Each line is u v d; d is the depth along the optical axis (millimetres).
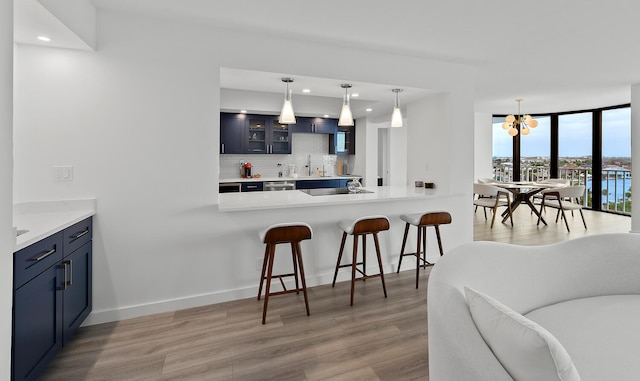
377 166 7184
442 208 3996
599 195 7461
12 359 1532
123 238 2662
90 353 2180
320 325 2557
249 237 3082
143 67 2658
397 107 3980
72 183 2518
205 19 2717
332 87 3705
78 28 2250
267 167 6672
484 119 8453
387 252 3746
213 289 2963
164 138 2736
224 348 2240
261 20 2750
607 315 1555
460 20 2801
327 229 3418
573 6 2576
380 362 2086
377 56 3521
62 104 2479
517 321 953
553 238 5234
